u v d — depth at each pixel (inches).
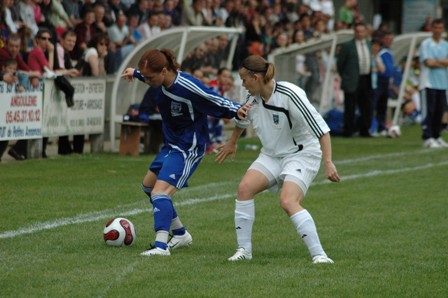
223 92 2300.7
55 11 2265.0
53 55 2028.8
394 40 3120.1
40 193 1482.5
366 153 2314.2
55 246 1064.8
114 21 2455.7
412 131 3129.9
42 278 896.3
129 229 1076.5
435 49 2468.0
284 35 2861.7
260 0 3201.3
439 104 2500.0
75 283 876.6
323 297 838.5
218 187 1619.1
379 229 1236.5
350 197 1535.4
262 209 1395.2
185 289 858.1
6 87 1823.3
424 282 912.9
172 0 2768.2
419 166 2027.6
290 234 1193.4
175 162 1037.2
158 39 2265.0
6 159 1943.9
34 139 1950.1
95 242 1096.2
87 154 2102.6
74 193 1492.4
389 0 5108.3
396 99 3321.9
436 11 5032.0
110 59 2297.0
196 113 1035.3
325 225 1264.8
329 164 968.3
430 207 1435.8
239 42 2773.1
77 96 2068.2
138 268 948.6
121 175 1729.8
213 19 2920.8
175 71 1023.6
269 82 975.0
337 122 2888.8
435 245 1123.3
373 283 898.7
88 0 2335.1
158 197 1025.5
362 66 2802.7
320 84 2999.5
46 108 1962.4
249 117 1009.5
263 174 1002.1
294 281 896.3
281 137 994.1
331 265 979.3
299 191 989.2
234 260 998.4
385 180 1772.9
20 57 1923.0
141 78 1063.0
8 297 822.5
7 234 1136.2
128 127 2102.6
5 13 2068.2
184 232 1090.1
